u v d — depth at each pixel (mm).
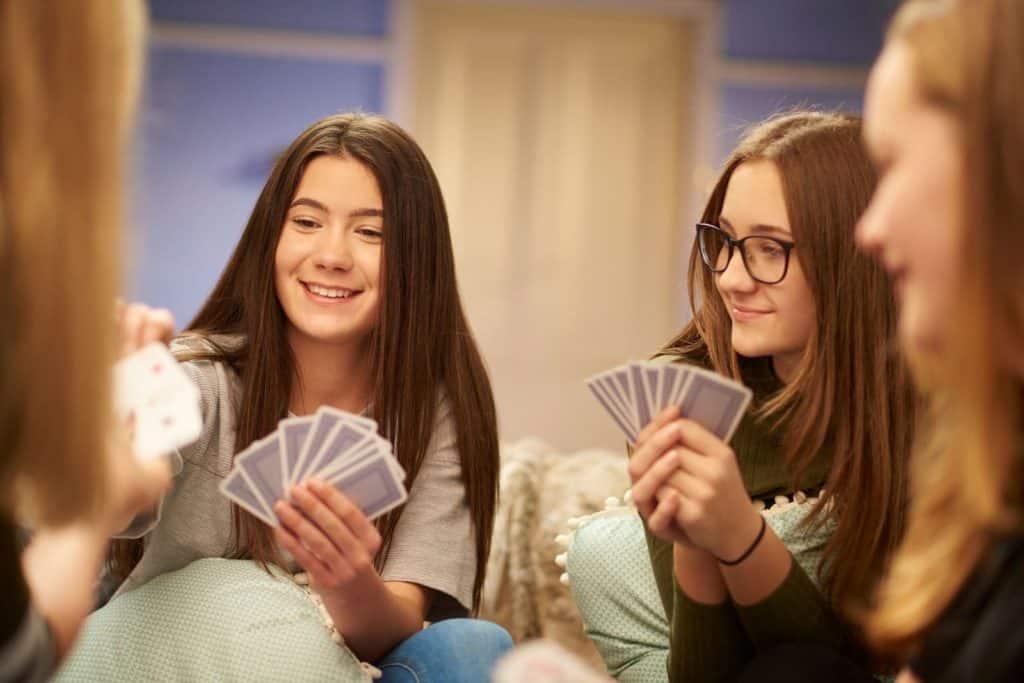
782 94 7305
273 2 7059
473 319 7273
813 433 1870
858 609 1799
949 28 1129
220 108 7039
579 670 1233
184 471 2023
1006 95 1088
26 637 1188
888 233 1161
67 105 1121
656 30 7324
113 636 1862
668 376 1592
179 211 7031
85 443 1156
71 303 1125
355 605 1802
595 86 7328
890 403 1850
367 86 7133
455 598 2074
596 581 2111
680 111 7352
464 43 7262
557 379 7336
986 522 1180
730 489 1601
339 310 2045
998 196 1092
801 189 1839
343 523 1704
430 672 1853
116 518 1413
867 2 7316
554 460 2842
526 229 7309
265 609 1869
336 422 1655
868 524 1827
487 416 2170
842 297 1843
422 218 2102
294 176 2072
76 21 1121
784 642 1738
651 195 7375
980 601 1239
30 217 1102
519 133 7305
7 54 1099
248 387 2061
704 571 1761
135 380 1490
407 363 2086
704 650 1785
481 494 2146
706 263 1944
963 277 1112
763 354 1910
